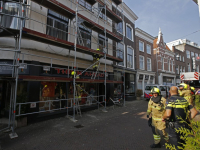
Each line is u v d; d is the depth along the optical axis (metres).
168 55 23.05
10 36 5.71
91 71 8.61
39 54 6.47
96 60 8.96
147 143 3.94
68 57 7.80
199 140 1.84
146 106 10.44
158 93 3.57
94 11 10.31
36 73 6.26
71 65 7.94
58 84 7.61
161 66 20.94
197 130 1.94
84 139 4.29
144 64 17.45
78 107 8.09
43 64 6.68
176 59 25.17
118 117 7.06
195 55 30.80
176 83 24.56
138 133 4.74
